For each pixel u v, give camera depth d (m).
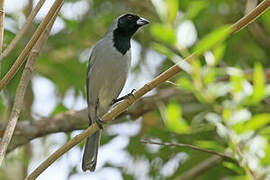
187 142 11.67
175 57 8.13
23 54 5.98
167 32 8.12
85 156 9.47
